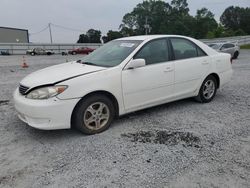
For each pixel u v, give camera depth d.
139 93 4.69
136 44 4.86
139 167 3.27
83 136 4.21
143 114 5.22
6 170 3.27
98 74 4.21
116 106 4.50
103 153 3.64
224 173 3.12
